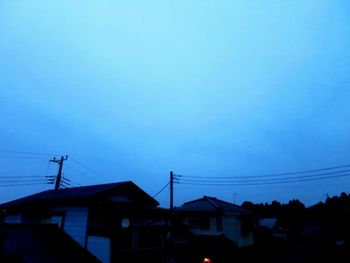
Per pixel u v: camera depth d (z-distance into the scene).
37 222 13.98
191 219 25.05
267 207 62.84
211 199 27.50
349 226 28.27
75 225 11.78
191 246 20.14
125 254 11.86
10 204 15.83
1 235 7.05
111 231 12.13
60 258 9.20
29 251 8.75
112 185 13.77
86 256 10.38
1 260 6.70
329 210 31.48
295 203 58.69
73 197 11.90
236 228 23.64
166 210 14.94
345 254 19.02
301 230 36.44
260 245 25.34
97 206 11.81
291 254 20.86
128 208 12.65
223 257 19.12
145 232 13.83
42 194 17.09
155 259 13.46
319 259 17.83
